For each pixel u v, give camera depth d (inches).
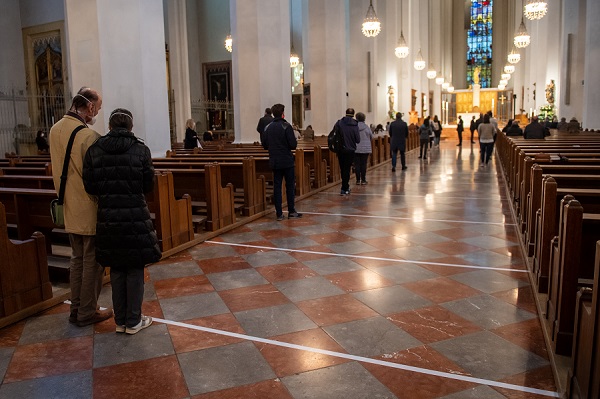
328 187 412.5
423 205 327.9
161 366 122.0
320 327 142.0
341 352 127.0
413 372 116.7
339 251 218.7
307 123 911.7
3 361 125.6
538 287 157.9
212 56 1191.6
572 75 817.5
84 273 142.6
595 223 120.1
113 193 131.3
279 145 278.1
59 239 224.1
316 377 115.3
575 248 114.6
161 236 208.8
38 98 831.7
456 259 204.7
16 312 149.3
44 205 188.1
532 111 1218.6
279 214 285.3
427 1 1469.0
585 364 90.7
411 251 217.5
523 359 122.0
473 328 139.8
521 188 254.4
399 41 872.9
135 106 347.3
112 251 133.0
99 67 330.6
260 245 230.5
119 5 338.3
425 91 1469.0
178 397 108.4
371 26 679.7
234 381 114.3
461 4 1867.6
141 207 134.2
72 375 118.6
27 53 845.2
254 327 142.9
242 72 507.2
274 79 504.1
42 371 120.6
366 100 860.0
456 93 1691.7
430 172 526.6
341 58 713.6
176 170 257.1
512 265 196.1
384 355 125.0
